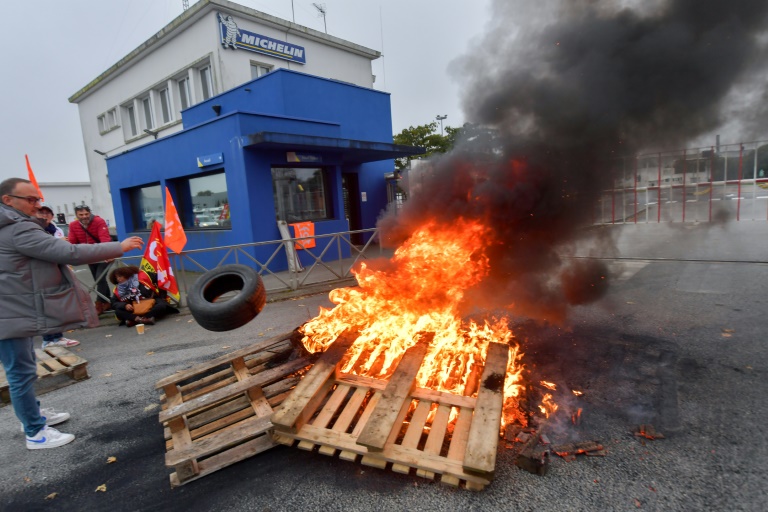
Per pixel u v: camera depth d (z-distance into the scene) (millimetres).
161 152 10164
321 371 2844
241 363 3508
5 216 2520
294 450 2584
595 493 2066
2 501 2344
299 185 9734
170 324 5832
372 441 2211
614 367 3369
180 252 6516
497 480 2191
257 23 12805
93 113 18297
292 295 6969
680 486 2078
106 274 6551
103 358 4629
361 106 11680
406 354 2900
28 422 2807
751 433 2453
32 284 2629
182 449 2416
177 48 13203
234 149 8438
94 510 2229
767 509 1905
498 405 2400
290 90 9695
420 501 2092
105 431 3035
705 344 3736
